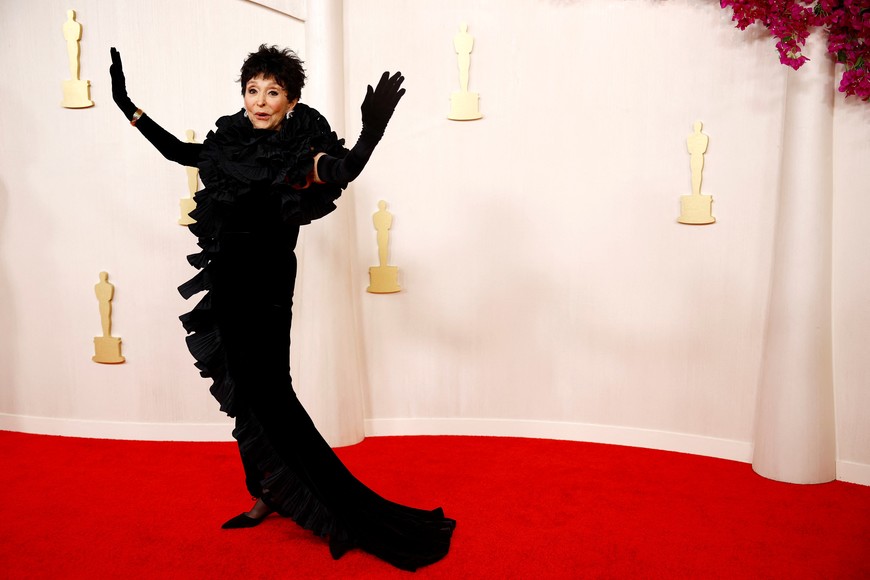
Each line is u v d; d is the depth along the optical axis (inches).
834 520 107.3
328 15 139.6
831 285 123.5
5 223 146.9
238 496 116.4
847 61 116.3
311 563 95.0
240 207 95.9
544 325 145.9
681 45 133.2
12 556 95.7
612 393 143.3
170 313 145.2
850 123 120.5
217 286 97.3
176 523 106.4
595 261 142.1
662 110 135.4
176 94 141.8
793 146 122.4
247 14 140.9
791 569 92.7
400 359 149.9
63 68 142.3
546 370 146.6
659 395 140.0
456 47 142.2
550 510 110.3
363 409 149.6
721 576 90.8
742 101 129.4
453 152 145.9
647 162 137.3
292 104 100.6
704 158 132.7
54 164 144.6
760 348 131.0
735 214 131.5
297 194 93.5
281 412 96.3
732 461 133.2
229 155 94.4
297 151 92.8
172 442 144.7
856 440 123.4
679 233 135.9
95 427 147.6
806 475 122.0
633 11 135.9
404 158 146.6
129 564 94.0
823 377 122.6
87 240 145.4
